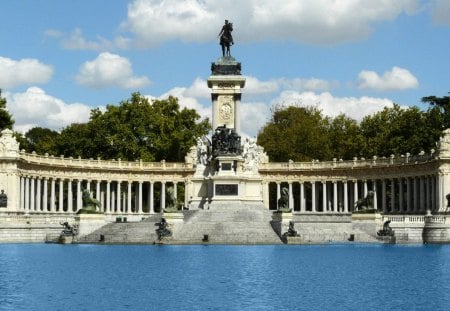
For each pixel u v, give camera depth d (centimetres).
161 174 17925
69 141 19450
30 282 6606
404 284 6469
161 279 6831
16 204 14838
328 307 5241
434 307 5212
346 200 17362
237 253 9900
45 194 16450
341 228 12850
